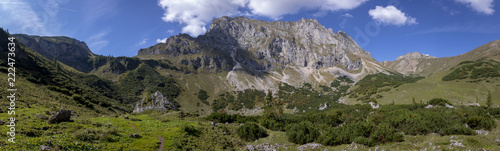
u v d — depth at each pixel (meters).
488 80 129.12
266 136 44.84
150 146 32.06
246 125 46.22
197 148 35.41
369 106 81.75
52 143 24.52
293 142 38.00
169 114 69.50
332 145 34.22
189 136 39.97
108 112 93.88
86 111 66.62
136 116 64.75
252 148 36.94
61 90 90.62
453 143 26.31
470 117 39.75
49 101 59.72
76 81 161.25
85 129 31.95
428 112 46.62
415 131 36.34
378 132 32.53
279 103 63.00
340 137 34.47
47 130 28.95
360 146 30.53
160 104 88.94
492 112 55.16
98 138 30.36
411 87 153.25
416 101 129.25
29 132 26.09
